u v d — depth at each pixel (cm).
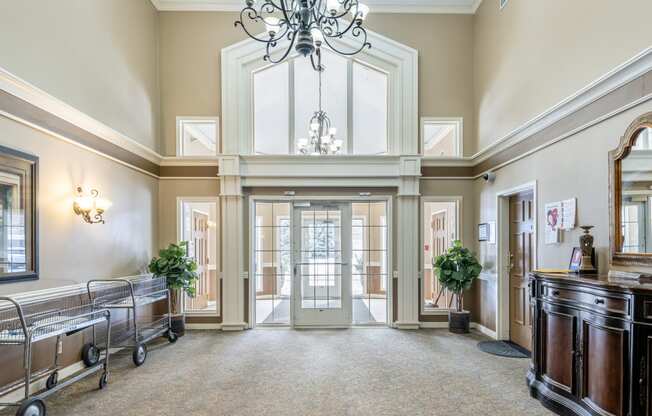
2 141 298
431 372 390
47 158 347
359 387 354
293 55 598
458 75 594
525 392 342
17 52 313
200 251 692
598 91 315
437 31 595
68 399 330
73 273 382
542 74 406
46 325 301
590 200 329
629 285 242
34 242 327
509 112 479
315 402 323
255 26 589
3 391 283
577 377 280
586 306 271
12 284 303
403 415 300
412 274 577
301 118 737
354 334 541
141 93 530
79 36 394
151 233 557
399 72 588
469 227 588
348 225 593
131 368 406
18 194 312
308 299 587
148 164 547
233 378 377
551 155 388
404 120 585
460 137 592
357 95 648
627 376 238
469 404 319
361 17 336
